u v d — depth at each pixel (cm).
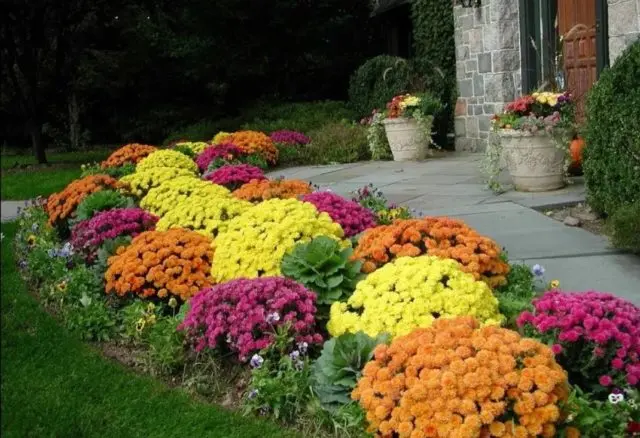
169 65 1997
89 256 569
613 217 532
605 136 596
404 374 302
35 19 1473
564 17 1021
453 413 285
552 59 1056
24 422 377
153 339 432
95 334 483
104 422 371
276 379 360
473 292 377
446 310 369
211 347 393
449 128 1322
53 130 2269
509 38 1109
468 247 437
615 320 331
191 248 484
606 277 494
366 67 1482
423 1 1376
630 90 579
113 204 662
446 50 1327
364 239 458
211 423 359
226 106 1994
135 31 1916
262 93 1931
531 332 347
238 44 1772
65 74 1605
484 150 1186
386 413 298
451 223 458
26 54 1529
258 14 1711
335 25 1780
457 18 1245
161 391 400
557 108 759
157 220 592
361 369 342
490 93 1145
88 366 438
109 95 2130
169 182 672
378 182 937
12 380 425
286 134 1258
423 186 874
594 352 325
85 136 2225
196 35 1783
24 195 1155
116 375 424
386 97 1391
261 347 379
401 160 1148
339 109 1545
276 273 456
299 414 354
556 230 611
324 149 1209
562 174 764
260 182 661
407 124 1129
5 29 1485
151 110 2048
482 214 684
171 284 471
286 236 464
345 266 432
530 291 438
